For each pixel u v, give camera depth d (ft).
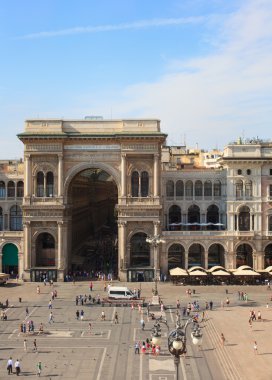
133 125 372.99
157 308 282.97
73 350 209.26
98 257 450.30
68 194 383.04
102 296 315.78
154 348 204.54
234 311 276.82
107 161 374.43
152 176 371.56
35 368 186.91
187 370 186.50
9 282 364.38
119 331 237.86
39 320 258.37
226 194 387.55
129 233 370.53
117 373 182.60
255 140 449.48
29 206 368.89
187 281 354.33
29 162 371.97
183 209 395.75
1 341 222.07
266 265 382.83
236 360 195.52
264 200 382.42
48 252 376.48
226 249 377.50
